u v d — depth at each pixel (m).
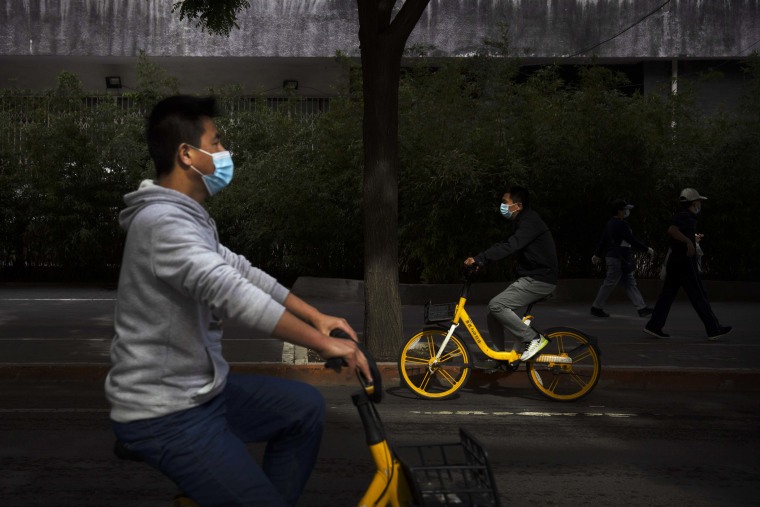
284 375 8.47
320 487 5.09
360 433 6.44
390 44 8.80
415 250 15.21
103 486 5.07
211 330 2.62
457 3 23.28
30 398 7.63
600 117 16.02
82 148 17.27
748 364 9.03
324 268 16.67
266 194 16.05
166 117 2.67
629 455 5.89
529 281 7.62
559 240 16.47
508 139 15.50
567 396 7.71
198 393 2.52
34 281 17.92
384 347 8.90
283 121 17.89
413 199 15.27
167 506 4.71
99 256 17.81
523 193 7.78
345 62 17.28
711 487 5.18
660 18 23.67
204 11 10.92
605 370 8.48
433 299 14.64
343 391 8.09
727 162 16.52
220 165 2.70
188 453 2.50
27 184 17.44
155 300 2.48
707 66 24.44
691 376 8.46
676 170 16.58
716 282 16.19
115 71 24.31
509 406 7.49
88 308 13.76
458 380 7.75
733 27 23.77
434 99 15.61
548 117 16.38
